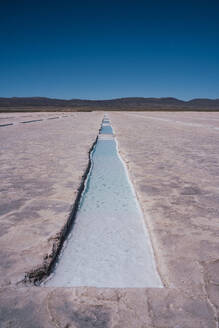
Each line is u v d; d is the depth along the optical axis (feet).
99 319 5.41
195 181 15.12
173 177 15.97
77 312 5.60
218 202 11.94
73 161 20.63
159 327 5.20
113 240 9.44
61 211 10.99
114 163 22.29
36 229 9.41
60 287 6.46
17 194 13.00
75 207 12.00
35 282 6.93
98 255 8.47
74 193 13.20
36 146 28.32
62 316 5.49
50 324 5.29
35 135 39.04
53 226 9.64
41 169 17.98
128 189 15.24
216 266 7.22
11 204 11.71
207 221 10.02
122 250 8.78
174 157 22.35
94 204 12.89
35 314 5.55
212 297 6.03
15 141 32.17
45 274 7.25
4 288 6.39
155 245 8.38
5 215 10.56
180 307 5.73
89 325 5.25
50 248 8.19
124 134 41.81
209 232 9.16
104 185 15.98
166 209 11.16
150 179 15.53
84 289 6.37
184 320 5.37
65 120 80.18
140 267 7.82
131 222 10.89
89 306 5.77
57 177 16.05
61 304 5.85
